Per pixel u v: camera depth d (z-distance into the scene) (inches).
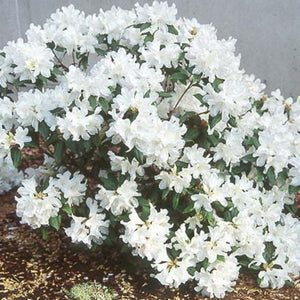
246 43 88.7
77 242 59.4
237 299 53.9
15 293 54.1
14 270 57.6
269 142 53.3
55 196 51.7
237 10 87.7
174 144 48.4
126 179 51.6
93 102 49.4
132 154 48.9
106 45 58.1
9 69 54.2
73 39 55.0
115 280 56.0
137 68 51.9
